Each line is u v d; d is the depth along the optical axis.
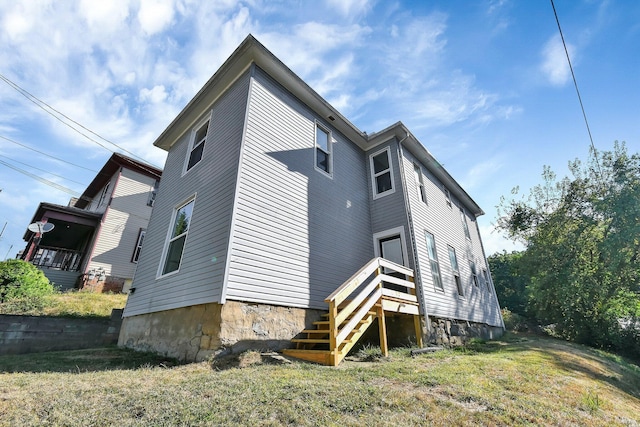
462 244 11.72
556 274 14.18
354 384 3.08
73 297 9.38
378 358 4.96
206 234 5.61
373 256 8.34
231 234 4.95
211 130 7.33
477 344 8.02
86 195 17.33
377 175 9.34
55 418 2.17
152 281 6.91
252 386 2.91
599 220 13.84
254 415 2.26
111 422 2.14
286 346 5.21
